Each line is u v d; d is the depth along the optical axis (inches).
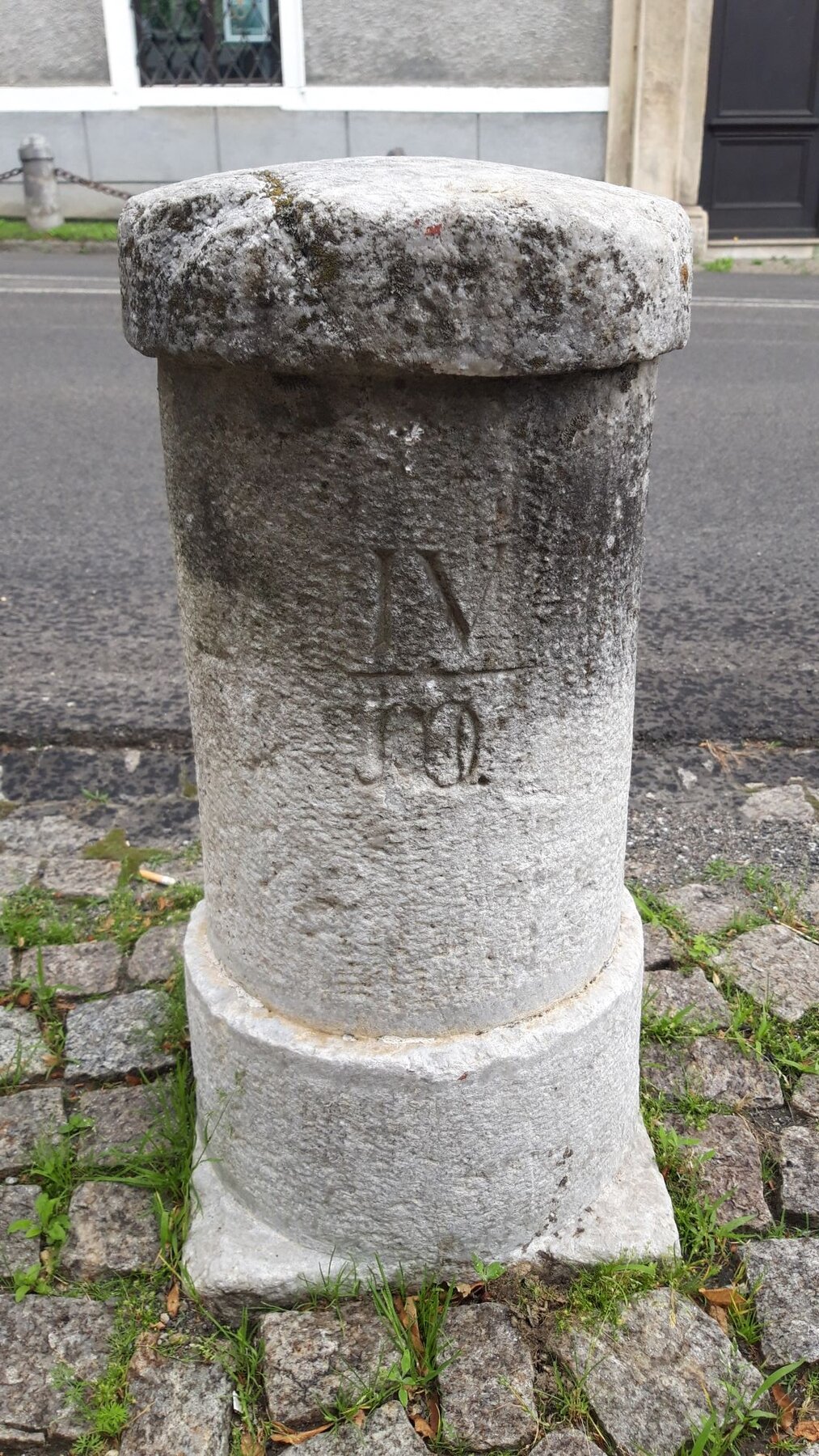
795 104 484.4
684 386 311.9
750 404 295.0
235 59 488.4
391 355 55.1
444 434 58.6
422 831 68.1
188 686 74.8
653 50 458.3
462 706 65.5
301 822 69.3
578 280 55.7
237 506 63.3
